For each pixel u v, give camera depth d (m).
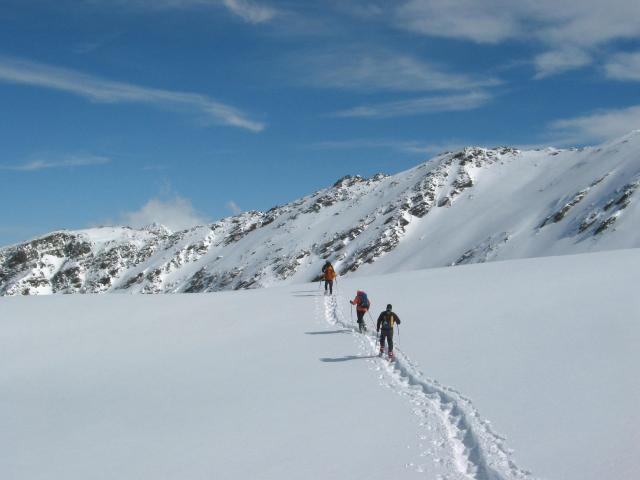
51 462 12.13
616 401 12.64
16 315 29.72
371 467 10.70
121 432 13.74
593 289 24.81
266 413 14.23
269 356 20.00
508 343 18.31
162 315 28.77
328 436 12.41
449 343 19.11
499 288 27.47
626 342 17.02
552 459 10.23
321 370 17.86
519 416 12.42
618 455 10.06
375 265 190.50
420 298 27.19
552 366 15.61
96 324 27.34
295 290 35.09
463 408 13.20
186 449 12.30
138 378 18.55
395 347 19.45
